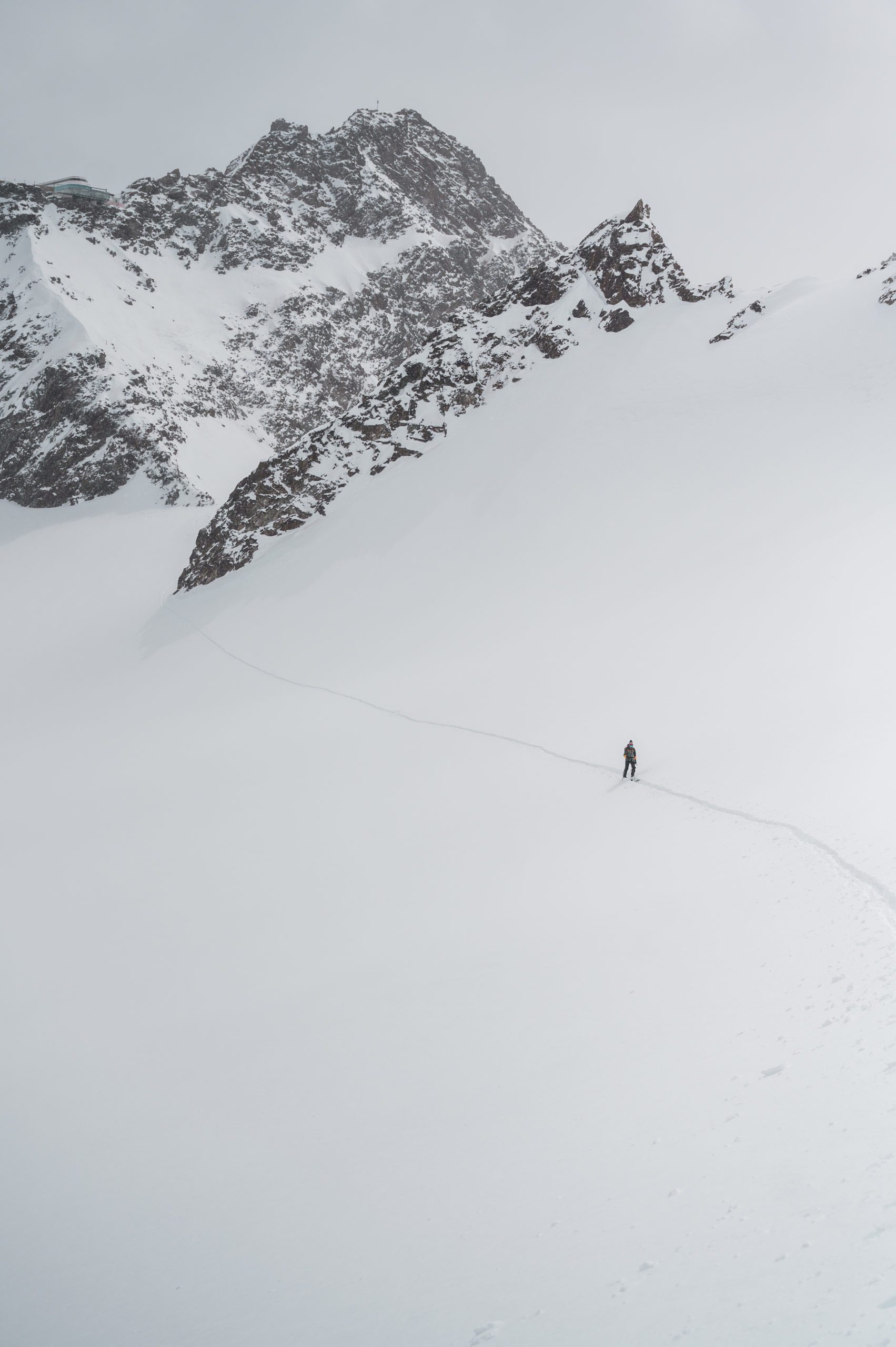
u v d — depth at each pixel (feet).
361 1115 57.00
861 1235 28.19
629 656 198.08
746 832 87.25
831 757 102.17
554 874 94.79
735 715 139.44
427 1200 44.65
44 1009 98.22
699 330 391.65
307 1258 43.57
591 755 142.72
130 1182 58.85
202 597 397.60
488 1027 63.36
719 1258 30.68
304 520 411.75
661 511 283.59
